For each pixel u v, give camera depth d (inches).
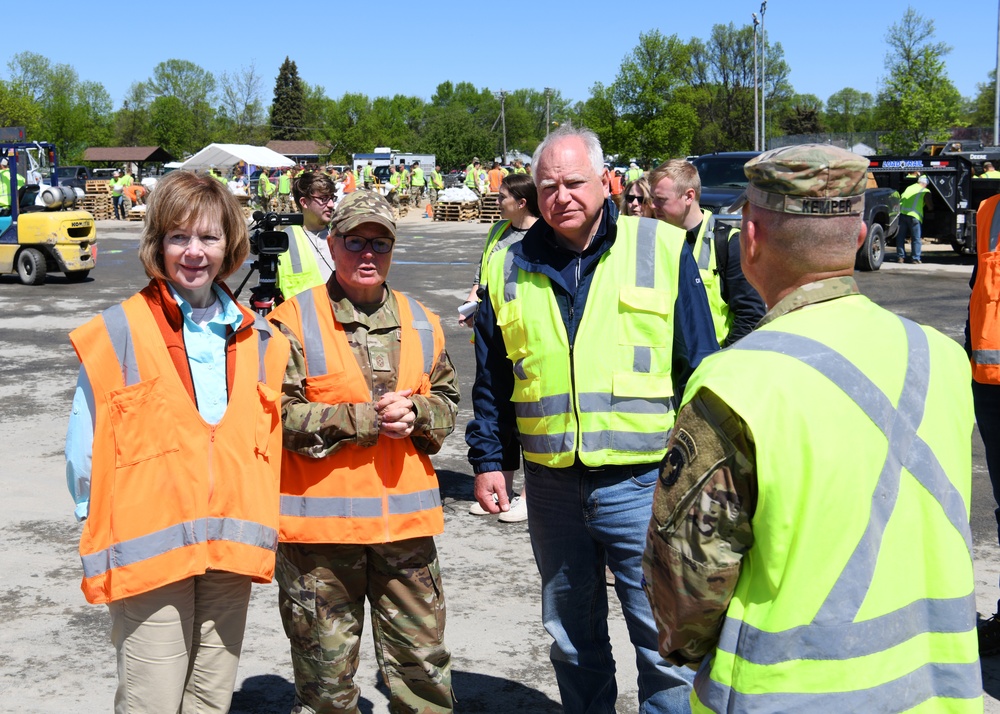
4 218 650.2
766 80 3267.7
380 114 4746.6
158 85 3900.1
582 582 116.1
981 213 153.3
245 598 103.5
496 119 5088.6
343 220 111.3
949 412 67.6
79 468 96.3
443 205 1299.2
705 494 64.1
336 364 112.3
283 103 4776.1
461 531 210.4
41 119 3668.8
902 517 64.0
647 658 110.6
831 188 66.7
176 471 97.3
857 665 62.2
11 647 154.5
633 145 2527.1
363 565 113.0
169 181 98.6
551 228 115.2
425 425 112.1
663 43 2498.8
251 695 141.1
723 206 559.8
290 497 111.1
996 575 185.5
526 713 136.9
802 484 62.1
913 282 624.1
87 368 94.7
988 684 145.5
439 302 542.9
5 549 195.3
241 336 103.4
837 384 63.6
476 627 164.1
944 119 1445.6
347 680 114.3
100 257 829.8
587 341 110.7
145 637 96.7
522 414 115.9
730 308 164.4
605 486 110.8
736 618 65.2
